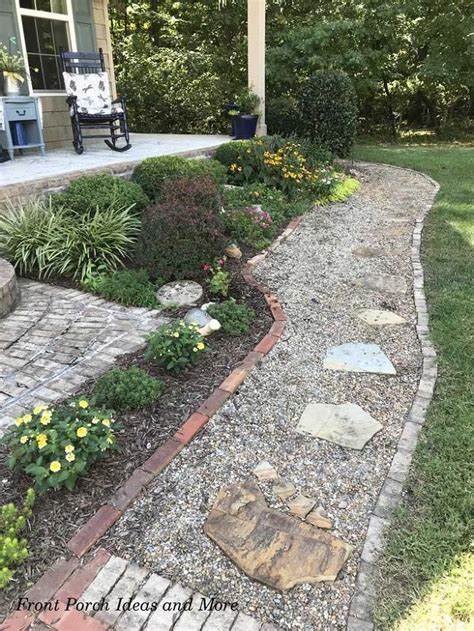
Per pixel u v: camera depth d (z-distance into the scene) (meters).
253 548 1.63
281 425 2.23
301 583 1.52
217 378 2.52
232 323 3.02
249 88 7.91
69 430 1.81
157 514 1.76
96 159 5.54
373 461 2.02
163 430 2.13
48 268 3.85
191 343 2.56
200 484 1.89
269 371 2.63
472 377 2.53
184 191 3.94
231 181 6.11
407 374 2.63
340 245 4.68
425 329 3.06
